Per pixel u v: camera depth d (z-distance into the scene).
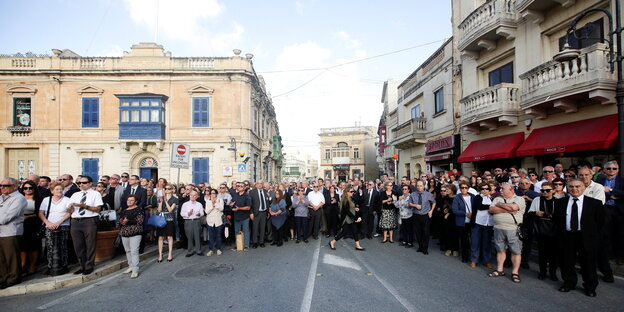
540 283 5.84
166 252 9.08
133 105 21.02
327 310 4.71
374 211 10.82
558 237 5.51
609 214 6.11
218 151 21.44
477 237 7.05
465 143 14.69
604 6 8.83
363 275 6.43
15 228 5.85
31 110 21.31
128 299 5.36
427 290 5.52
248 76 21.86
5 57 21.47
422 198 8.53
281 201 10.02
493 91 11.81
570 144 8.84
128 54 21.83
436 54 17.73
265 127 29.64
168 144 21.31
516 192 7.71
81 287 6.07
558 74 9.04
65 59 21.55
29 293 5.78
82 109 21.38
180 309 4.87
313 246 9.59
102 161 21.27
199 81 21.56
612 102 8.20
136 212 6.81
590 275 5.17
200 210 8.59
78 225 6.51
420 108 20.50
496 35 12.25
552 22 10.29
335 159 52.38
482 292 5.40
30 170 21.64
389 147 30.70
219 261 7.86
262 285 5.90
